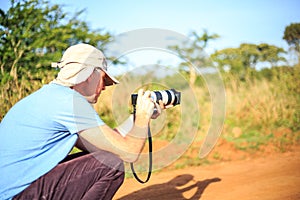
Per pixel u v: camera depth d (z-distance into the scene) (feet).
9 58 22.11
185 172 16.44
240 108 25.34
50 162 7.86
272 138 22.24
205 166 17.58
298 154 19.61
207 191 13.29
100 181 8.32
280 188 13.24
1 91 19.03
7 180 7.70
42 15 25.62
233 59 35.60
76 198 8.21
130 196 12.98
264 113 25.12
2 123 8.13
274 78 29.30
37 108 7.86
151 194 13.10
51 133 7.82
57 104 7.82
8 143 7.82
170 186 14.11
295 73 30.09
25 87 20.08
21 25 24.73
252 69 32.73
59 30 25.81
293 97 27.40
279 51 34.86
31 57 23.07
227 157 18.90
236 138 22.12
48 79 21.39
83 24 27.32
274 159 18.58
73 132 7.84
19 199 7.77
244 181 14.49
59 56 24.03
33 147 7.76
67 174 8.05
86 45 8.47
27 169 7.75
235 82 27.45
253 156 19.27
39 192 7.86
